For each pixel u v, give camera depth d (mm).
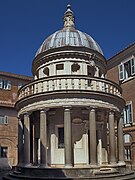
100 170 20719
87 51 25359
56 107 21234
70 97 21141
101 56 26500
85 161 22375
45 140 21156
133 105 34875
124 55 37562
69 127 20719
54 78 21781
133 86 35250
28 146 22656
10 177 22688
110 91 22812
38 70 27031
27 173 21438
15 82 46750
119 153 24016
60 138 23000
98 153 23547
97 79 22188
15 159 42188
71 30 27578
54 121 23281
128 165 33250
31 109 22266
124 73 37344
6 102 44031
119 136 24297
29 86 23109
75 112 23000
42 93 21422
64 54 24984
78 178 18984
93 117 21250
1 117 42156
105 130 24922
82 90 21047
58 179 18938
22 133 24641
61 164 22406
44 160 20812
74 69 25469
